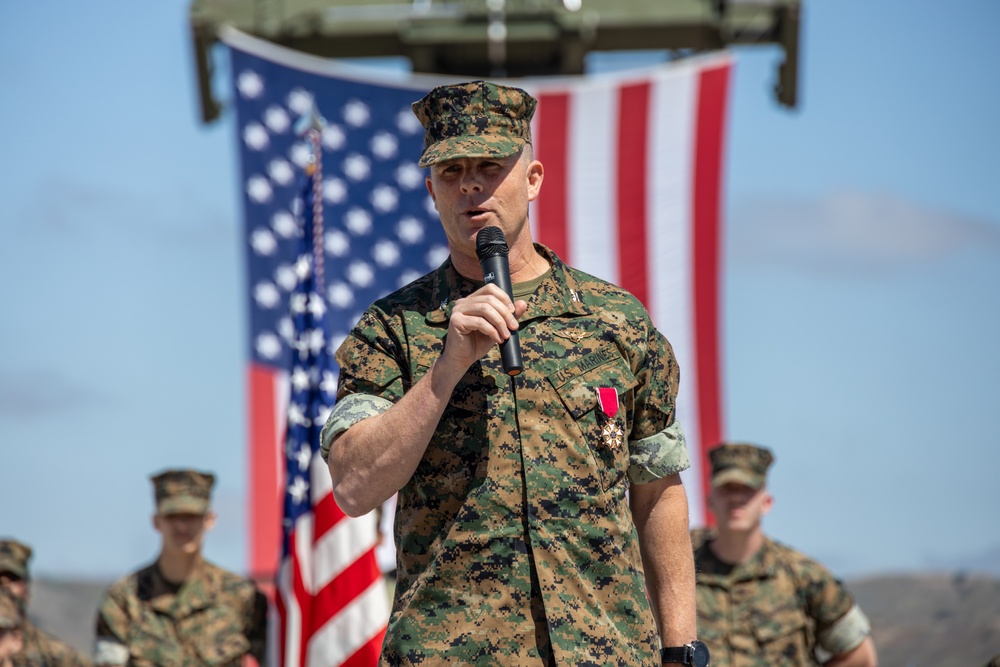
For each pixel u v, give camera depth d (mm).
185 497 17281
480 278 7520
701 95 23078
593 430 7227
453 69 27547
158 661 17000
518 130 7500
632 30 27062
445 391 6832
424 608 6977
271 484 21547
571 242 22750
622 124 23000
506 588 6910
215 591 17516
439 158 7199
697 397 22359
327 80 22484
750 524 15914
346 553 14000
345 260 21953
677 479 7906
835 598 15961
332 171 22266
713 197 22891
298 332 14836
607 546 7117
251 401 21828
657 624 7785
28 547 19078
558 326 7402
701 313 22672
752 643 15750
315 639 13891
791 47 26781
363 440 6984
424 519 7129
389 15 26922
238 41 22453
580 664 6789
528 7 26984
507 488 7020
